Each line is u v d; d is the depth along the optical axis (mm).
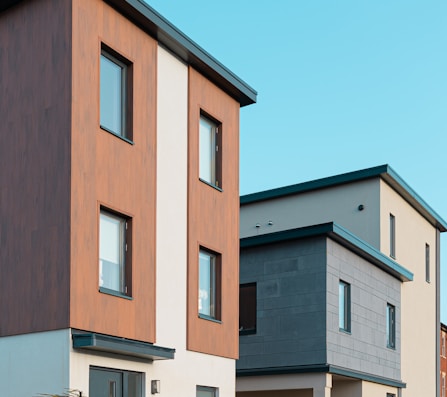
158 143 14594
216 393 15789
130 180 13492
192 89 15789
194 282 15250
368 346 22109
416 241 29328
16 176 12719
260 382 20359
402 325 26094
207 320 15562
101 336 11695
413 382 26703
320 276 19938
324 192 27234
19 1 13211
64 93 12328
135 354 12875
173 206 14852
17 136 12828
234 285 16688
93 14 12961
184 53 15406
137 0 13688
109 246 13047
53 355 11719
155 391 13664
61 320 11711
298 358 19844
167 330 14320
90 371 12266
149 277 13750
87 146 12477
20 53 13062
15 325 12234
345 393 21469
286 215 27891
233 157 17172
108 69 13523
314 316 19828
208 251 16078
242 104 17828
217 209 16312
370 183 26203
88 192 12383
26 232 12406
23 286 12266
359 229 26094
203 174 16250
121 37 13641
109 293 12617
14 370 12102
